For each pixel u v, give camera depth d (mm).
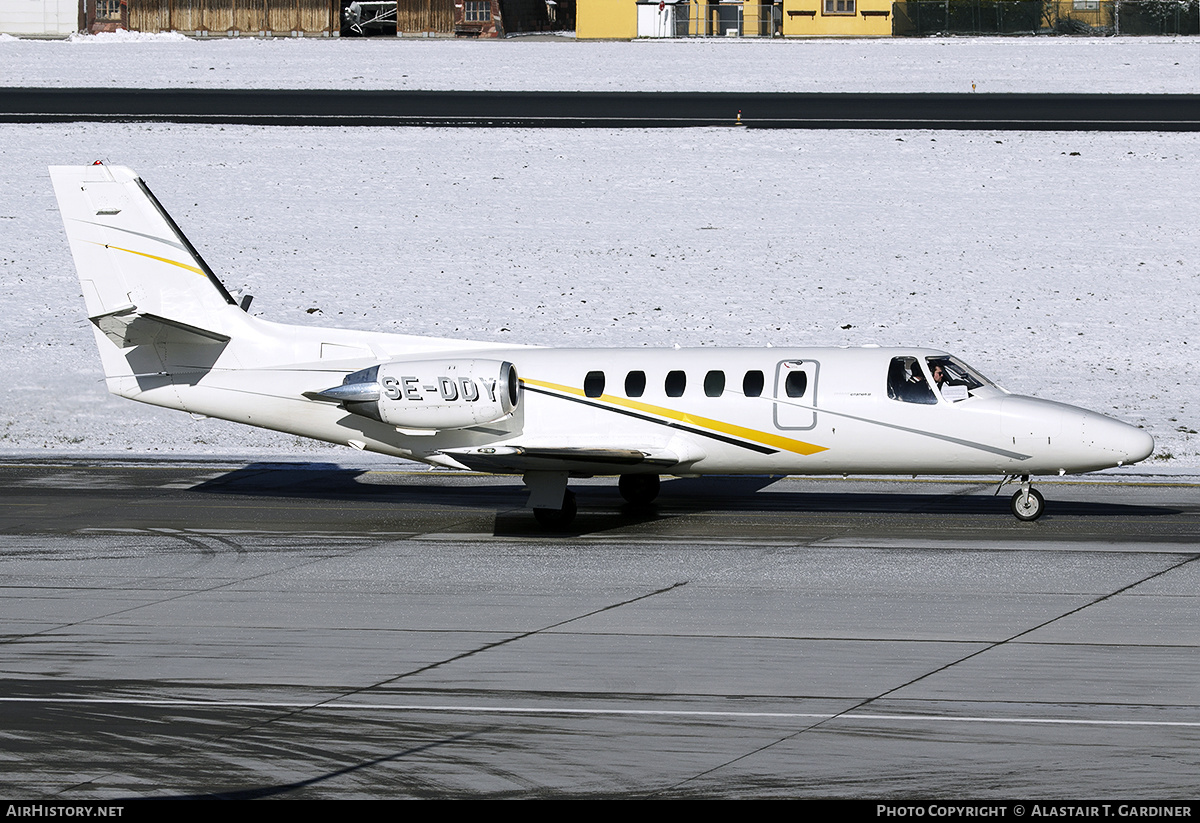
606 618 59844
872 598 63000
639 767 41688
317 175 191875
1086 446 78875
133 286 87750
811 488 96062
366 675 51531
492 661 53219
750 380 82438
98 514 86812
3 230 173250
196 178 189500
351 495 94125
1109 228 169000
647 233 171750
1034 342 139000
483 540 78188
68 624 59406
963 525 81125
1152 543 74812
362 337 87875
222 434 121062
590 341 141375
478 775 41188
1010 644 54812
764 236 169750
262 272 160375
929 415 80250
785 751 42875
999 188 183250
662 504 90188
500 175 191875
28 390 131375
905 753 42594
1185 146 195250
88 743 44344
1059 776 40562
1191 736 43844
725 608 61344
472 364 82562
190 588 66375
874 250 165000
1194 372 130125
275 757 42906
